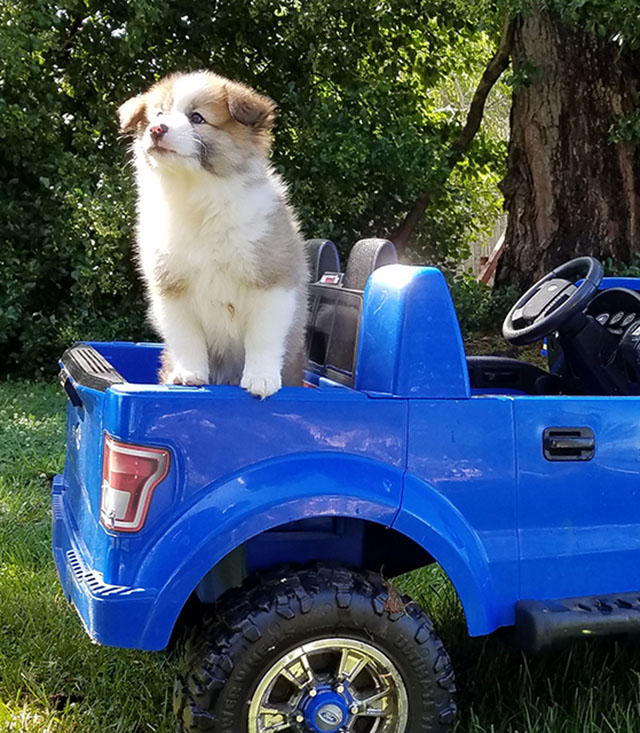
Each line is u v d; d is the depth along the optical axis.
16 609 3.35
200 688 2.11
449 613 3.29
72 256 8.55
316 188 9.08
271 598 2.17
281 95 9.55
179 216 2.63
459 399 2.35
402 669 2.23
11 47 7.65
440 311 2.35
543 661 2.95
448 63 10.38
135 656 3.03
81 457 2.65
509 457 2.39
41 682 2.88
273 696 2.22
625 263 8.90
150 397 2.11
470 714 2.65
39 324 8.68
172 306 2.76
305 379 3.11
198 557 2.08
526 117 8.99
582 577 2.48
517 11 7.93
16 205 8.62
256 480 2.16
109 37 8.87
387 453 2.29
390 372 2.32
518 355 7.62
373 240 2.96
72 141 9.00
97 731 2.54
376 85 9.12
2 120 8.09
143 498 2.10
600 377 3.24
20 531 4.20
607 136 8.78
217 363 2.94
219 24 9.27
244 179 2.65
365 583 2.26
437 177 9.34
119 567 2.10
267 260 2.65
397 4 8.84
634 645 3.04
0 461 5.42
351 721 2.22
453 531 2.30
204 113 2.64
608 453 2.50
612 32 7.93
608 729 2.59
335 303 3.03
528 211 9.21
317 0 8.49
